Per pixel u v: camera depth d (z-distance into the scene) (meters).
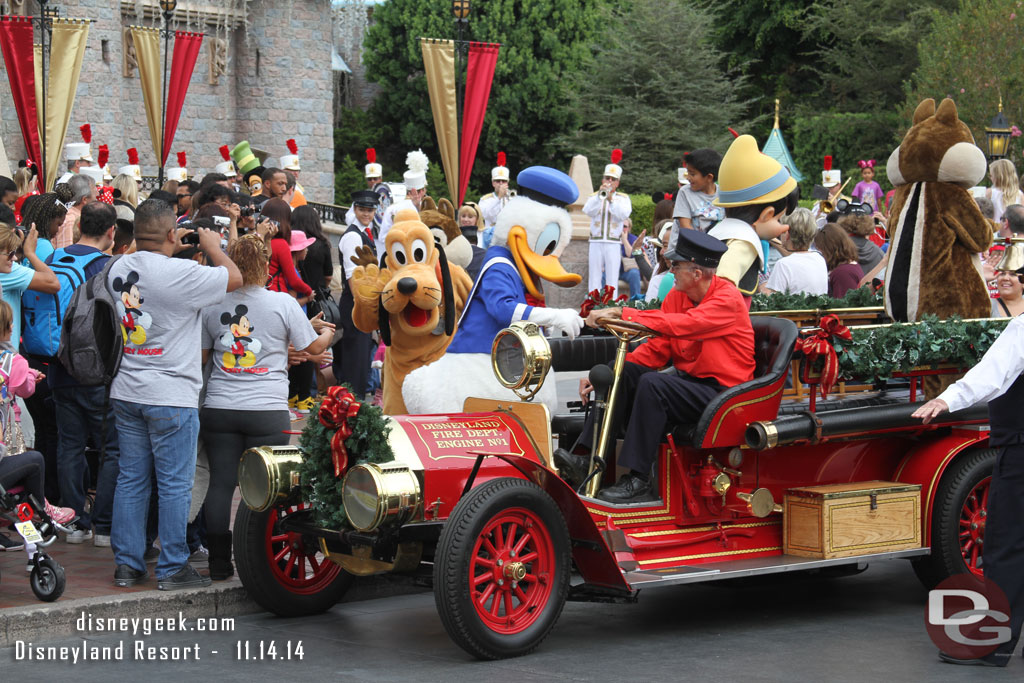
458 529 6.00
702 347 7.03
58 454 8.48
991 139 18.20
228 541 7.45
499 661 6.20
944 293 8.05
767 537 7.21
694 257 7.05
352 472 6.18
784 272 9.67
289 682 5.84
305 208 12.09
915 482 7.46
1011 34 37.88
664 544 6.78
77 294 7.98
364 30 61.06
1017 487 6.19
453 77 17.89
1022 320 6.11
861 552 7.11
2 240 7.72
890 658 6.34
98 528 8.37
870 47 49.09
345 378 12.55
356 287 8.46
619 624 7.11
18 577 7.54
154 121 26.95
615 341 8.11
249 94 50.94
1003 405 6.26
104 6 43.91
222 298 7.25
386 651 6.44
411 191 15.96
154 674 5.99
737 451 6.96
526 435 6.69
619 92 48.69
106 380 7.42
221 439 7.45
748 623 7.13
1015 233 10.07
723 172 8.05
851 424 7.17
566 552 6.36
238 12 49.62
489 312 7.26
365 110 62.72
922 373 7.56
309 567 7.71
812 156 47.78
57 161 19.55
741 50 55.53
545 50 55.16
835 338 7.12
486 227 19.72
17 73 19.30
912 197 8.16
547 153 55.53
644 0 48.56
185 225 8.41
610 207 19.70
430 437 6.48
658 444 6.83
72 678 5.92
